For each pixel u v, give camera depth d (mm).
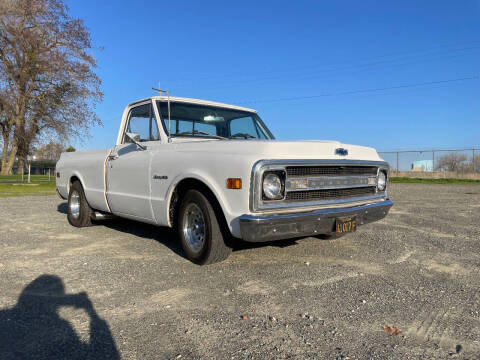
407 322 2803
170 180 4355
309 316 2891
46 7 26031
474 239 5672
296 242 5340
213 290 3449
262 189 3508
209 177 3840
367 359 2289
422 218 7734
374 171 4656
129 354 2348
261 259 4461
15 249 5027
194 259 4199
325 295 3324
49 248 5082
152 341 2510
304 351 2377
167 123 4953
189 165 4098
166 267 4160
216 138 5312
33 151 29594
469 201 11266
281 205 3625
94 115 27641
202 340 2520
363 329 2684
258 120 6102
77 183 6629
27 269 4109
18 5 25500
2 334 2609
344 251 4867
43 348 2420
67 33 26562
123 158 5293
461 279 3787
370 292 3400
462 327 2730
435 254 4758
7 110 25828
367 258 4547
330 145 4082
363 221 4293
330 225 3908
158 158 4598
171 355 2334
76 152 6836
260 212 3498
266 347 2424
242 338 2545
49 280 3746
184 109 5223
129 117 5586
